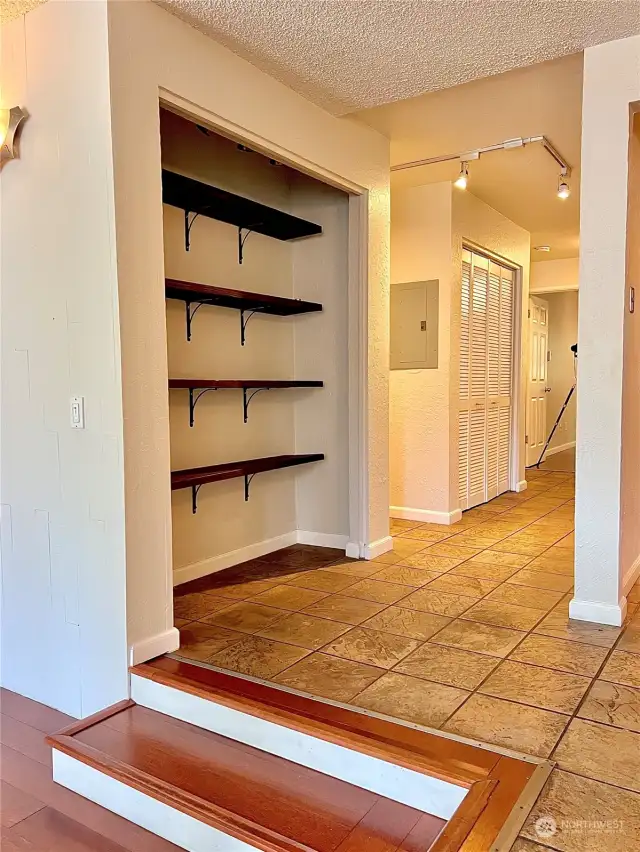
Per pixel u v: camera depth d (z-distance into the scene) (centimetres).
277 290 378
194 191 283
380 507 370
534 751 172
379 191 351
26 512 249
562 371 860
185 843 171
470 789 156
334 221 371
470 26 233
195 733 205
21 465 249
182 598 296
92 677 233
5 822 184
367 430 354
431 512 456
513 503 530
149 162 222
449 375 445
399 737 179
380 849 152
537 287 735
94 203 215
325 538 389
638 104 246
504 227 528
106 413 219
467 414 491
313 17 227
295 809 167
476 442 512
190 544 325
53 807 191
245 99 259
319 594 301
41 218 233
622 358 253
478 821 145
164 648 234
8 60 238
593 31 238
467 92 294
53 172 227
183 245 315
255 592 305
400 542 399
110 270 213
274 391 378
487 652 235
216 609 282
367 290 347
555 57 258
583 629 257
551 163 390
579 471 264
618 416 255
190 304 320
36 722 237
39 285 236
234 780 180
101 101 210
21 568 253
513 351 584
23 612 254
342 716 190
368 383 352
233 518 351
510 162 388
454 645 242
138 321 220
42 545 245
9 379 250
